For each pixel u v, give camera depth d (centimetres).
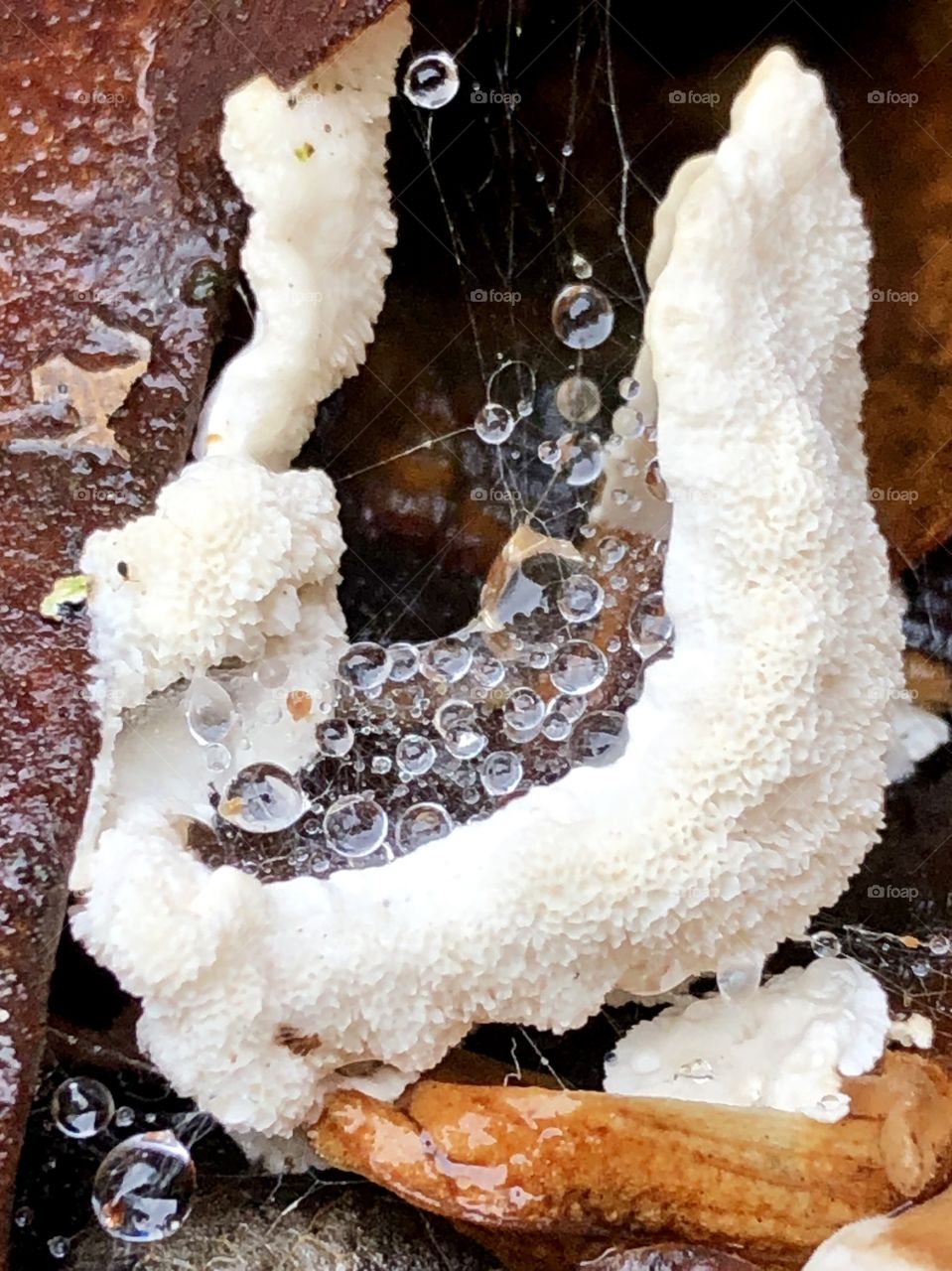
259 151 6
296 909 6
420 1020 6
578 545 7
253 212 6
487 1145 6
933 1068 6
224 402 6
